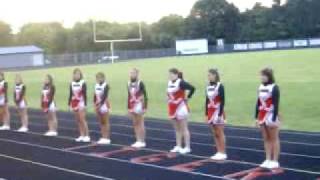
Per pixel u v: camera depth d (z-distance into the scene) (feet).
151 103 71.82
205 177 29.22
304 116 55.26
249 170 30.60
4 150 40.47
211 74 33.68
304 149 37.55
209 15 258.16
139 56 214.90
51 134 48.06
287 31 242.99
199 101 69.87
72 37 242.99
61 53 242.99
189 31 257.34
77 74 43.32
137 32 230.89
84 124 43.65
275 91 30.30
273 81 30.66
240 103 66.08
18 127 54.75
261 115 30.91
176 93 36.45
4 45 276.21
